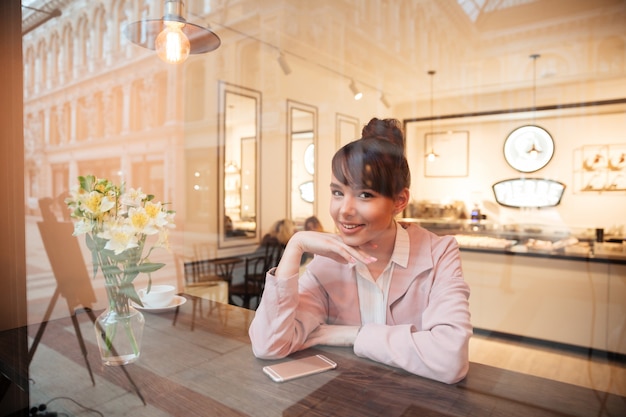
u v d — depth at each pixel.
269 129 2.42
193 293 1.57
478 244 2.43
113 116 1.95
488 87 3.10
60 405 0.71
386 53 2.15
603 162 3.24
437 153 2.46
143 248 0.86
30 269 1.40
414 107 2.31
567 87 3.19
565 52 2.58
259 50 2.46
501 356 1.93
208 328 0.91
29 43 1.49
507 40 2.24
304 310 0.71
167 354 0.76
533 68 2.89
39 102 1.55
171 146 2.26
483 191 3.02
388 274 0.66
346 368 0.62
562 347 2.11
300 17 2.19
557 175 3.32
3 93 1.41
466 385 0.56
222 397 0.58
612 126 3.23
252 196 2.32
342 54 2.22
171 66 2.27
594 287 2.10
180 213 2.29
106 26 1.79
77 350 0.96
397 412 0.51
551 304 2.20
